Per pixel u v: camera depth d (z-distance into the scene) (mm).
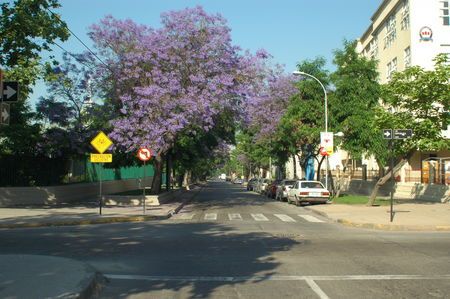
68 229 17438
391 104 25328
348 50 33125
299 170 77875
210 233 16016
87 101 29250
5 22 21109
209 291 8062
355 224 18438
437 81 23172
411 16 37125
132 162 36750
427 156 37469
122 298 7668
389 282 8648
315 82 35531
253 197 43188
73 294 7059
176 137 29562
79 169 35812
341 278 8992
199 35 27109
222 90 26969
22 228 17859
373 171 44906
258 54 28672
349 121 31797
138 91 25766
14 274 8414
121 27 27422
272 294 7836
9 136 28016
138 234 15773
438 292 7914
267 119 36656
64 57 28078
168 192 35938
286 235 15414
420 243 13562
